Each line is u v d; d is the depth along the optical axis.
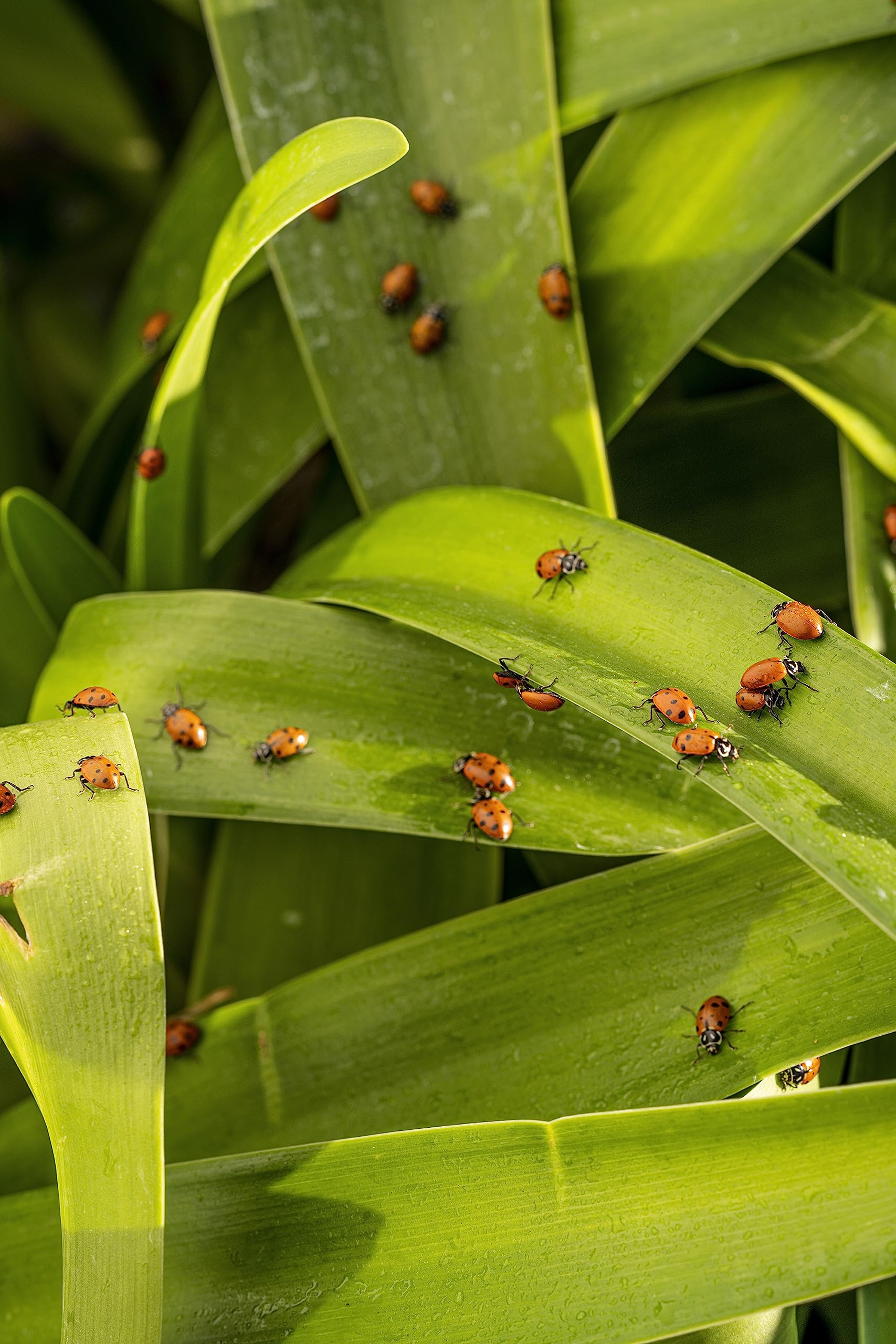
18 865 0.52
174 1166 0.53
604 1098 0.54
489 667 0.55
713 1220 0.52
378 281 0.57
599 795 0.54
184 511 0.58
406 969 0.55
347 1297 0.53
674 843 0.54
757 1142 0.52
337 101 0.57
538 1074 0.54
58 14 0.64
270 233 0.53
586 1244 0.52
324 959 0.57
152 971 0.52
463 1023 0.54
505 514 0.55
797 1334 0.54
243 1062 0.55
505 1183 0.53
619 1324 0.52
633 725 0.52
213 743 0.55
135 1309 0.51
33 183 0.77
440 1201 0.53
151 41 0.67
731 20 0.56
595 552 0.54
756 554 0.59
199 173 0.61
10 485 0.62
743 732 0.52
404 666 0.55
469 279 0.57
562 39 0.57
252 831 0.58
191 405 0.56
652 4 0.56
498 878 0.57
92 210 0.77
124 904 0.52
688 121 0.57
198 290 0.60
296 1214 0.53
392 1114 0.54
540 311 0.56
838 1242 0.52
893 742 0.52
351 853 0.58
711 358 0.60
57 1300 0.54
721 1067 0.53
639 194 0.57
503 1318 0.52
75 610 0.56
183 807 0.55
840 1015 0.53
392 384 0.57
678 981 0.54
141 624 0.56
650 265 0.57
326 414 0.57
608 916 0.54
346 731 0.55
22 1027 0.52
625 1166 0.53
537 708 0.54
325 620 0.56
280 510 0.65
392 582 0.55
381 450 0.57
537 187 0.56
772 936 0.54
